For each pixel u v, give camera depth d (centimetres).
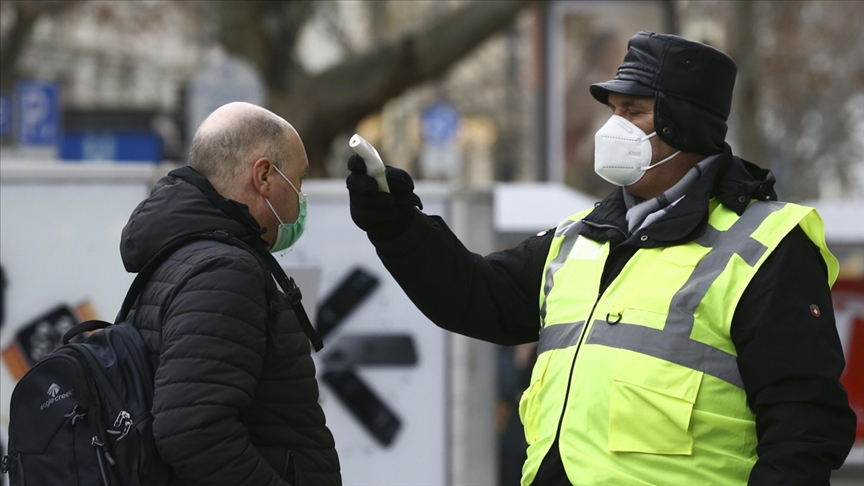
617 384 580
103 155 2712
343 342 1063
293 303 626
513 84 7619
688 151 618
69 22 4447
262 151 636
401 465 1062
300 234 673
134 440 557
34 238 984
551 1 3219
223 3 2666
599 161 634
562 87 3244
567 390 603
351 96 2580
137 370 573
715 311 573
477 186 1078
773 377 555
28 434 565
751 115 3541
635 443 572
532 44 3384
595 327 602
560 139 3250
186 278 577
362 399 1061
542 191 1884
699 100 614
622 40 3234
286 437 598
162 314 580
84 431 559
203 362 556
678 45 617
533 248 698
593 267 629
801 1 4969
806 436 546
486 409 1075
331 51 5025
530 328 700
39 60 8012
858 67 6431
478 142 7681
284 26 2728
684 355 573
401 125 7125
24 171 981
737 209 602
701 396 570
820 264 597
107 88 8562
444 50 2542
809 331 559
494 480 1071
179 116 2711
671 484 566
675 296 583
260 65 2653
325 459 620
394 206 642
